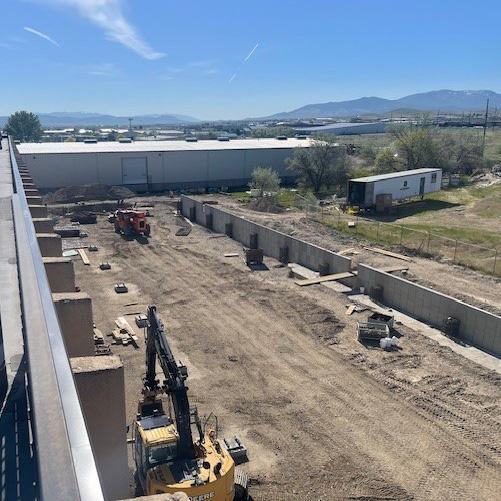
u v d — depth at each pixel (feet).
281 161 230.27
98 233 147.64
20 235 24.26
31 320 13.57
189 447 38.45
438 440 52.90
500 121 504.43
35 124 521.24
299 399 61.05
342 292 95.30
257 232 129.29
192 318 86.17
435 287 90.12
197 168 215.72
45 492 7.31
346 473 48.32
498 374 64.95
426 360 69.56
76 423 8.94
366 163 246.68
